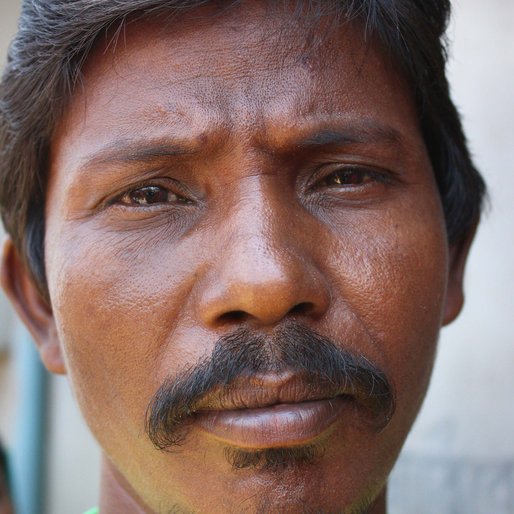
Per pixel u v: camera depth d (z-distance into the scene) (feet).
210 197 5.25
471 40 10.53
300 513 4.96
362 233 5.36
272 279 4.80
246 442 4.91
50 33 5.55
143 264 5.26
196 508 5.11
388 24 5.61
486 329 10.34
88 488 14.80
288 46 5.33
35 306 6.58
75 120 5.53
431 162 6.38
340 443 5.10
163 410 5.06
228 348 4.89
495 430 10.12
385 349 5.25
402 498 10.81
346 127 5.35
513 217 10.09
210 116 5.17
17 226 6.32
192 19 5.29
